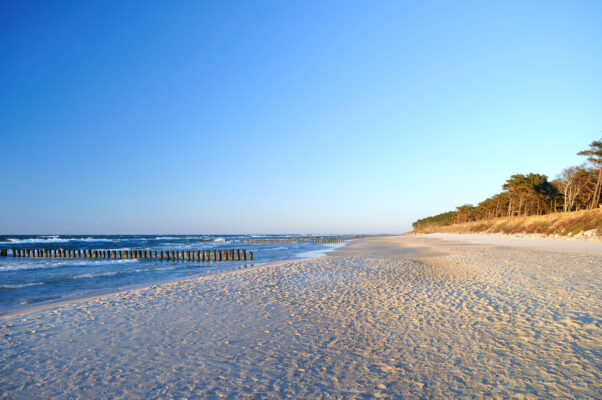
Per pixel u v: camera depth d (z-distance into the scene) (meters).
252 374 4.93
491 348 5.80
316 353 5.72
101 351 5.96
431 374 4.86
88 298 11.07
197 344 6.24
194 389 4.48
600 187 46.22
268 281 13.57
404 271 15.77
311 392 4.36
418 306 8.80
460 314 7.93
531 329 6.70
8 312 9.81
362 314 8.16
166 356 5.68
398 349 5.86
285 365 5.24
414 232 139.50
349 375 4.87
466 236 69.44
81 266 24.55
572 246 28.09
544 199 60.78
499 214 84.75
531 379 4.63
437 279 13.09
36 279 17.28
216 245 60.50
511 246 32.22
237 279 14.20
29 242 69.56
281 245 59.72
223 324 7.51
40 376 4.96
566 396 4.16
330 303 9.42
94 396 4.33
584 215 38.78
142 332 7.02
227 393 4.35
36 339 6.66
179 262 28.03
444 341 6.19
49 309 9.19
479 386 4.46
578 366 4.99
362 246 43.75
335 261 21.55
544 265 15.93
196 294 11.02
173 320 7.92
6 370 5.18
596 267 14.88
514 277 12.73
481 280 12.41
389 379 4.72
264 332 6.90
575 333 6.38
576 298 9.07
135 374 4.98
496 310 8.16
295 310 8.70
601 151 42.16
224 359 5.51
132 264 26.33
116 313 8.68
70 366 5.32
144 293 11.28
